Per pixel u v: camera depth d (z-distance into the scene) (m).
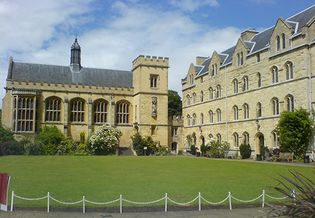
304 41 46.03
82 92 77.06
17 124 70.50
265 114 53.16
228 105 62.84
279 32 51.03
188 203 18.64
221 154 58.59
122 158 49.41
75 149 65.88
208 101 69.50
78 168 33.88
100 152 68.12
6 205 17.00
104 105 78.88
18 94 70.94
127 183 24.39
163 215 16.97
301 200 8.45
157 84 78.75
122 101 80.12
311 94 44.88
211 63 69.19
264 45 55.62
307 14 49.50
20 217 15.95
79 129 76.19
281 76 50.16
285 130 44.94
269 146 51.91
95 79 80.50
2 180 17.30
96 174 29.25
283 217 9.55
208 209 18.38
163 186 23.31
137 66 79.00
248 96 57.38
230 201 18.56
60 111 75.38
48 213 16.83
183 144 79.75
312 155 43.59
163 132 78.19
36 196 19.67
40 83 73.88
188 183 24.72
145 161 43.81
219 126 65.38
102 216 16.50
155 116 77.88
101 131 69.12
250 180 26.30
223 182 25.34
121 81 82.31
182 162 42.75
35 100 72.12
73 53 80.69
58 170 31.94
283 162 43.00
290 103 48.62
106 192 20.95
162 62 79.19
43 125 73.44
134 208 17.75
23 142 60.81
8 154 57.81
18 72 75.12
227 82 63.47
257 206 18.98
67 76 78.69
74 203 17.47
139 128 76.69
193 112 75.81
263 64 54.03
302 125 43.88
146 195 20.34
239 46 60.41
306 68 45.53
